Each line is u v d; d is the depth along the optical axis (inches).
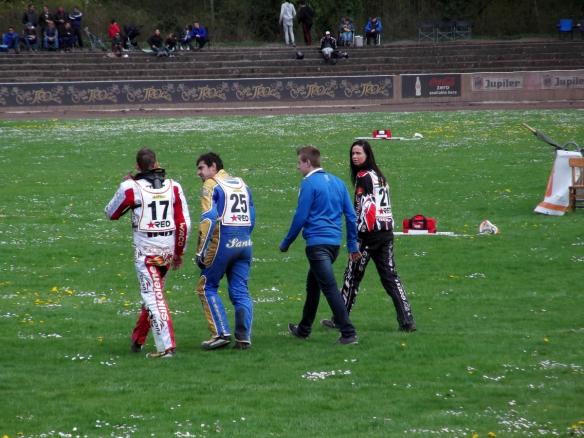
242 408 1107.3
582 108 5969.5
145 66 7303.2
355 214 1421.0
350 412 1093.1
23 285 1911.9
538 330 1499.8
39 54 7406.5
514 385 1198.9
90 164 3964.1
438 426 1036.5
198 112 6220.5
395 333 1491.1
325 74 7239.2
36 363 1322.6
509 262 2108.8
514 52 7790.4
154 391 1181.7
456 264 2098.9
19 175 3668.8
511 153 4136.3
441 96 6520.7
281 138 4756.4
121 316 1643.7
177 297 1814.7
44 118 5915.4
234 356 1355.8
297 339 1462.8
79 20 7859.3
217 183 1378.0
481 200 3038.9
